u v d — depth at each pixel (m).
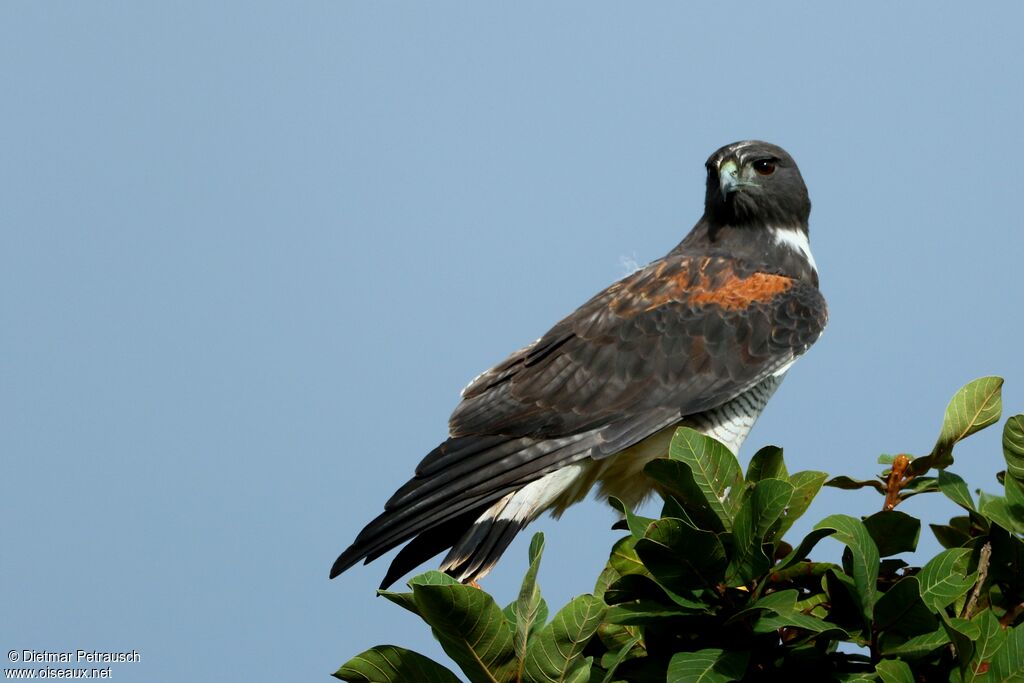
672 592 7.86
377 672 7.66
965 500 8.35
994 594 8.25
